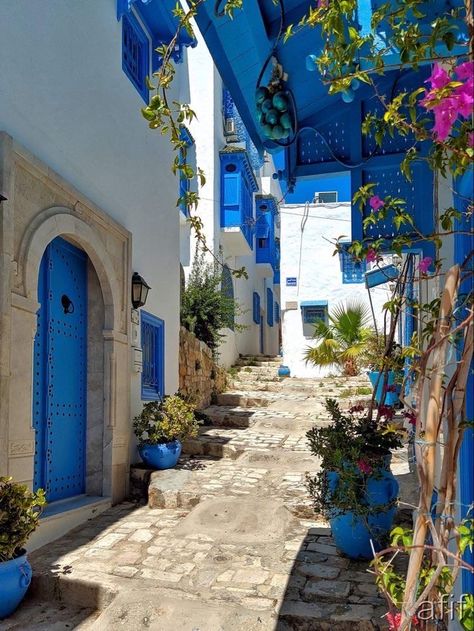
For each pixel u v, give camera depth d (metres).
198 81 13.65
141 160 7.27
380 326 14.53
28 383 4.37
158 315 7.87
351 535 4.25
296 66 3.93
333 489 4.30
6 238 4.07
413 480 5.79
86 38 5.65
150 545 4.73
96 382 5.98
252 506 5.43
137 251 7.04
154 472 6.33
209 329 11.81
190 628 3.52
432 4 2.89
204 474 6.57
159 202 8.00
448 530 2.10
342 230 15.02
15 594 3.81
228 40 3.61
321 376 14.79
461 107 1.82
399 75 3.91
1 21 4.21
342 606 3.63
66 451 5.59
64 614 3.89
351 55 2.71
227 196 14.16
